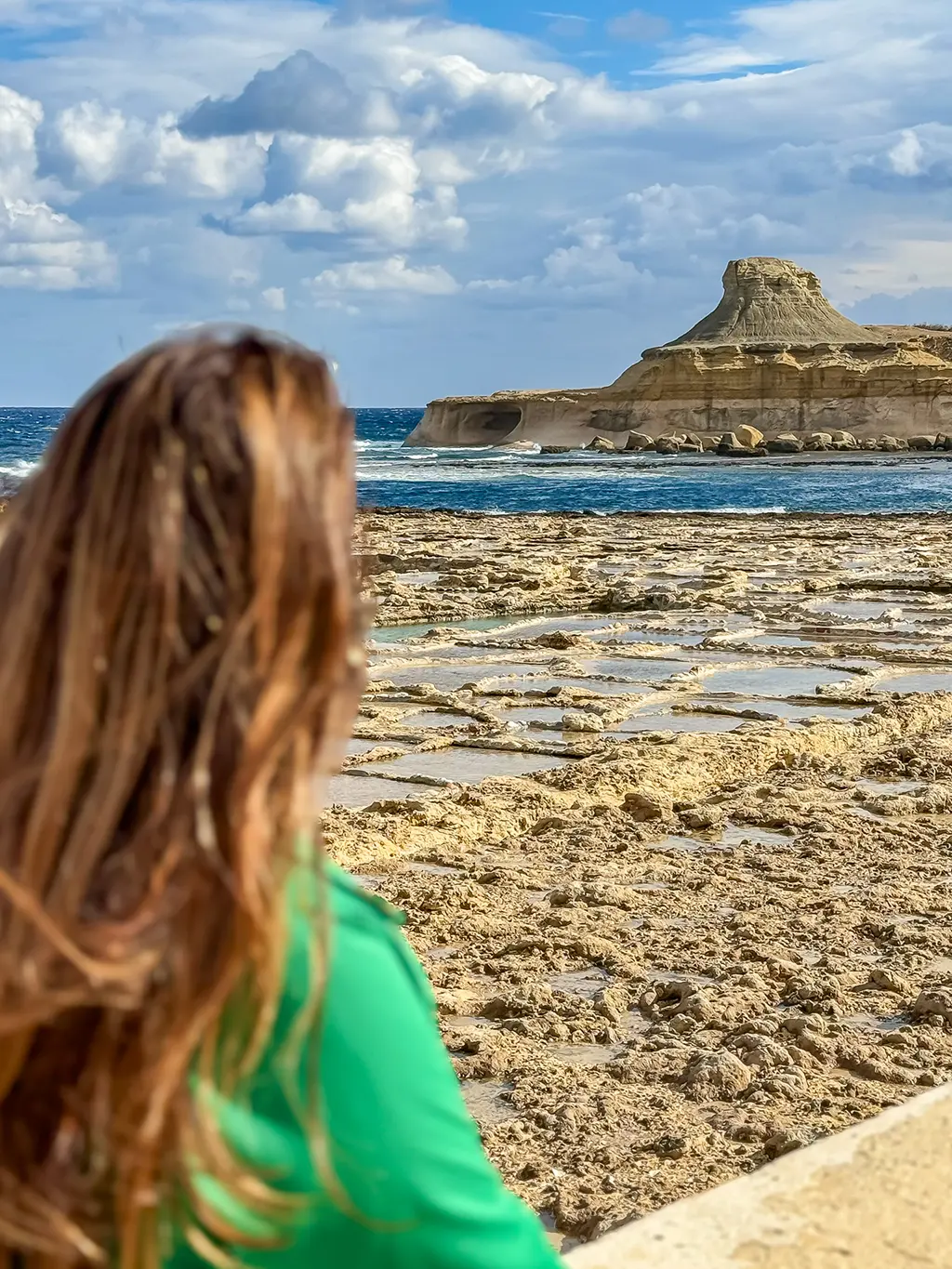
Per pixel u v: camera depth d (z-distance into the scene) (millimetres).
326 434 1088
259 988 1018
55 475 1077
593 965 6547
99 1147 1008
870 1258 2375
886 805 9367
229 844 991
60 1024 1020
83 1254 1022
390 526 35188
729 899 7488
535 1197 4391
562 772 10102
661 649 16469
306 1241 1089
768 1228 2451
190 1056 1034
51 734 1031
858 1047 5531
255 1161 1068
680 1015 5805
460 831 8734
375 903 1177
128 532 1016
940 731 12094
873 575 23844
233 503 1017
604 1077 5328
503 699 13375
